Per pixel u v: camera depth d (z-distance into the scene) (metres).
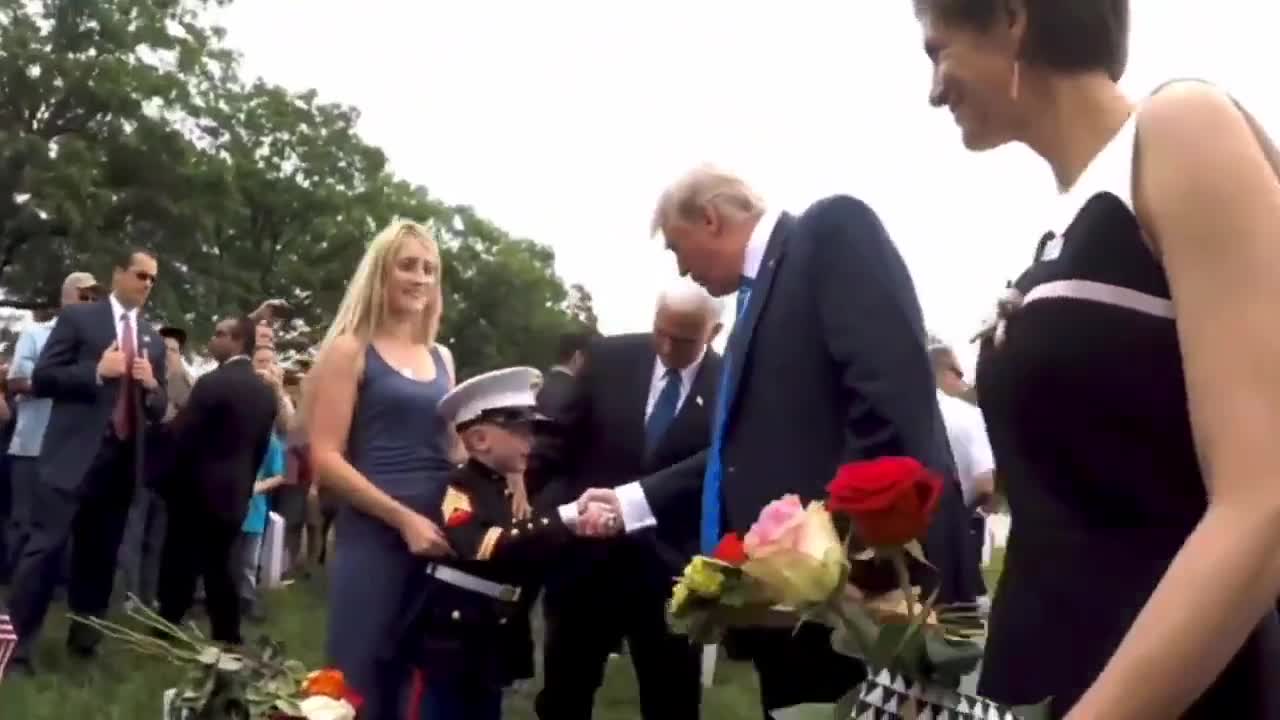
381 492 3.45
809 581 1.37
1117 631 1.17
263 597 9.09
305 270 38.34
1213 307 1.06
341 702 2.47
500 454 3.51
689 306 3.86
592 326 5.09
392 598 3.50
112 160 31.95
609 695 6.46
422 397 3.57
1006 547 1.32
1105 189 1.19
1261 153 1.12
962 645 1.36
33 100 31.34
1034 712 1.17
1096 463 1.19
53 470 5.62
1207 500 1.16
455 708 3.45
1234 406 1.02
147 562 7.92
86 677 5.57
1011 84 1.31
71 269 30.38
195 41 34.69
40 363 5.66
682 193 2.84
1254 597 0.98
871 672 1.38
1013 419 1.25
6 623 3.39
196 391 6.35
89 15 32.47
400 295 3.65
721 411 2.70
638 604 4.04
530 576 3.51
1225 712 1.15
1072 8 1.26
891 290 2.53
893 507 1.33
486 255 52.34
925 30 1.38
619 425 4.00
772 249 2.70
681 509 3.55
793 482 2.53
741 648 2.67
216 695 2.41
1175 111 1.14
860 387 2.45
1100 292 1.17
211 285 33.06
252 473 6.50
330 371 3.55
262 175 38.72
